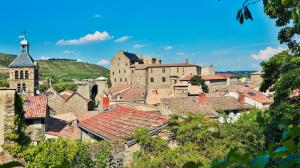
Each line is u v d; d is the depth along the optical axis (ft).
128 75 394.93
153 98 196.03
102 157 61.26
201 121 62.95
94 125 86.02
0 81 319.27
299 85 65.51
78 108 184.03
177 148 58.70
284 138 7.18
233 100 143.33
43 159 63.16
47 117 134.00
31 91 231.50
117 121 80.48
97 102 252.62
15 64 231.30
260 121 67.36
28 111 123.34
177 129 63.26
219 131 61.77
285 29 78.38
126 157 60.90
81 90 242.37
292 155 6.15
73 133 113.91
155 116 72.95
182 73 352.28
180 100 122.52
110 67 409.28
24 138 71.31
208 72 389.19
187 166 7.14
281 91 69.05
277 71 80.18
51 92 230.68
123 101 229.45
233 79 388.16
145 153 61.11
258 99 169.17
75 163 62.03
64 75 647.97
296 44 78.38
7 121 66.33
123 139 62.59
